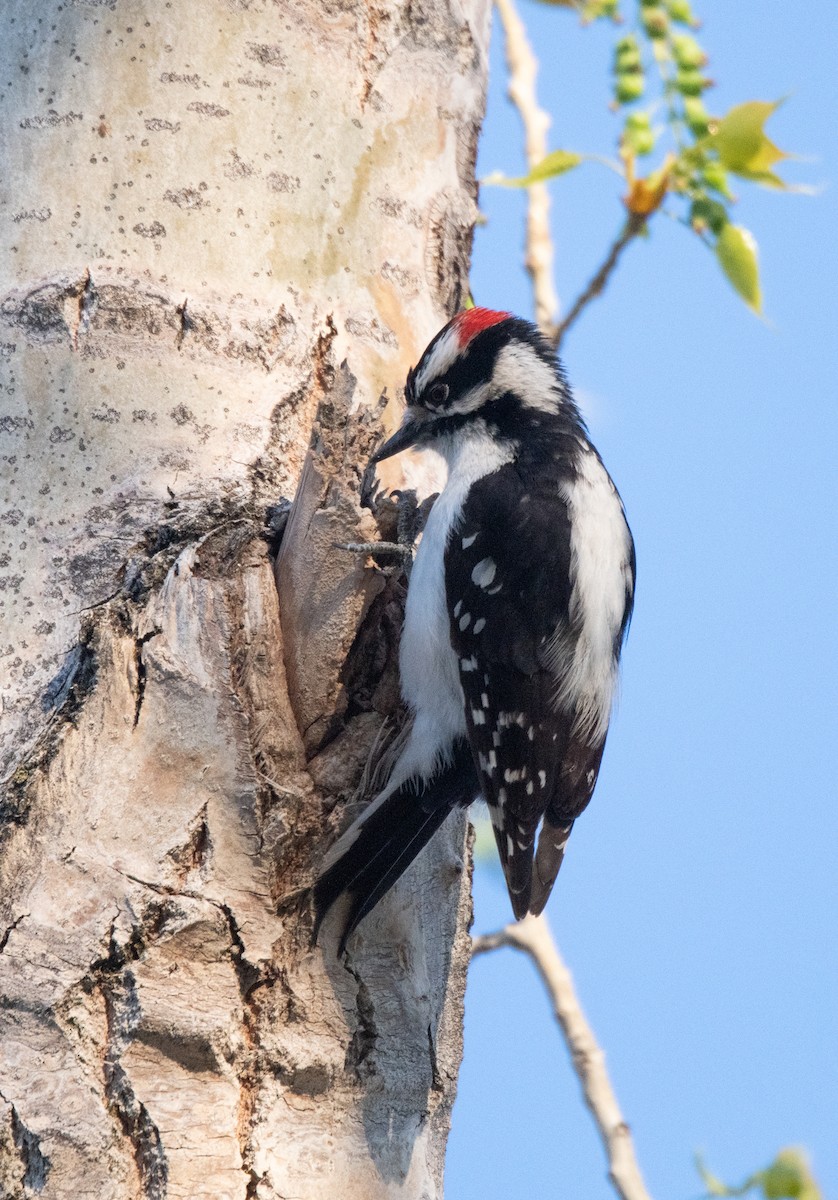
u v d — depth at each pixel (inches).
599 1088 377.1
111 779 239.0
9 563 255.1
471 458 343.6
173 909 233.6
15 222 273.7
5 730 243.0
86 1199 218.8
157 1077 228.2
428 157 315.6
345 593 254.8
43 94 278.5
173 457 263.1
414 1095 258.1
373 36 311.7
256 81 289.6
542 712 322.7
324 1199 238.4
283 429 273.7
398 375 301.0
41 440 262.2
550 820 329.4
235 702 245.8
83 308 269.0
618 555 346.0
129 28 283.0
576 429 360.2
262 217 285.6
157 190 278.1
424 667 302.8
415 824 282.4
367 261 299.1
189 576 249.3
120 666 244.7
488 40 344.8
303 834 252.2
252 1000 241.3
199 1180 224.7
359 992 255.3
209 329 273.1
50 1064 223.6
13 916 230.2
